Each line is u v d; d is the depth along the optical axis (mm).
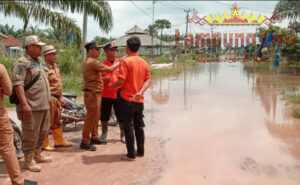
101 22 14266
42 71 5809
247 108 11664
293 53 38531
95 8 13852
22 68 5508
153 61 46781
